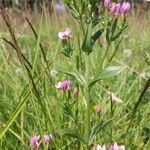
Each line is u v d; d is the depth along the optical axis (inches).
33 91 13.7
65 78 19.0
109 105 17.3
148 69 23.9
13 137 15.2
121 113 17.5
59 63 20.0
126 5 12.0
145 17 32.9
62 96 13.5
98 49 24.9
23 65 14.4
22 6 23.1
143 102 19.8
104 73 11.8
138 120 16.5
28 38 25.1
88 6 11.8
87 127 12.5
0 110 16.6
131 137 15.4
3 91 18.5
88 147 12.4
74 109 14.4
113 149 10.9
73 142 14.4
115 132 16.1
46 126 14.3
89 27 11.9
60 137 14.5
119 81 20.3
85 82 12.3
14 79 18.0
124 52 25.3
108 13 12.0
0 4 13.1
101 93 19.5
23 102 12.4
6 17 13.1
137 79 20.7
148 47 28.4
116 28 12.3
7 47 18.8
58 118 15.0
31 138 13.1
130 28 32.0
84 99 16.0
